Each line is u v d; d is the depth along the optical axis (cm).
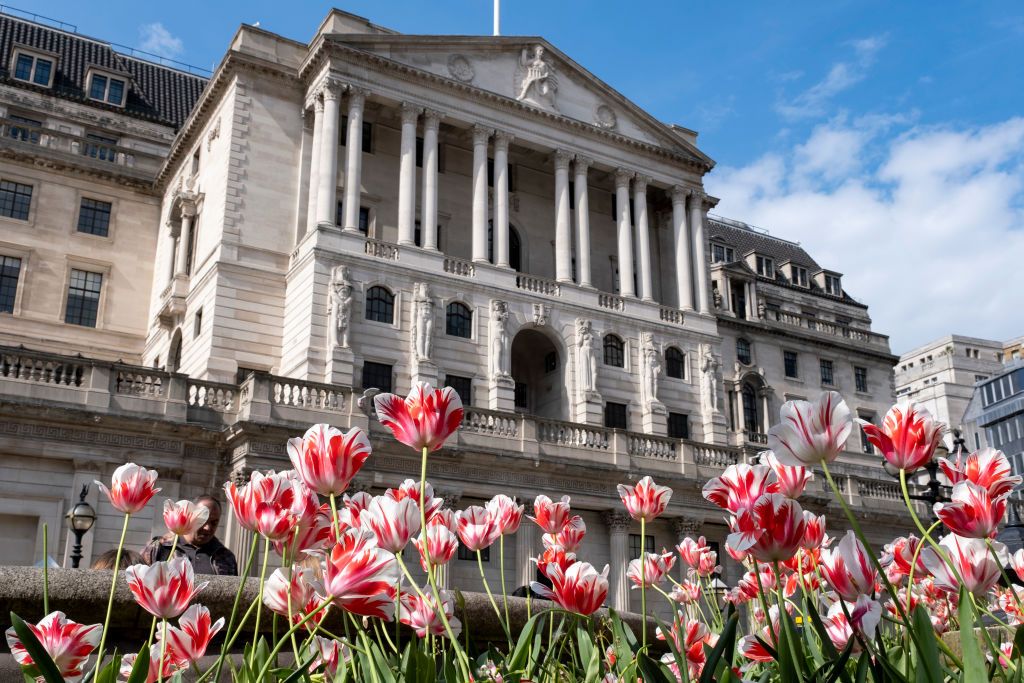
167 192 5434
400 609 445
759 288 7356
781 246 8244
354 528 381
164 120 6322
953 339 13838
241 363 4091
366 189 4625
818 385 6731
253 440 3291
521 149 5084
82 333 5072
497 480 3734
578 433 4025
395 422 425
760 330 6588
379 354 4084
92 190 5328
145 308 5312
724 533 4306
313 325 3969
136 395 3294
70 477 3162
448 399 424
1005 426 9312
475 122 4738
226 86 4634
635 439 4166
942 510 371
